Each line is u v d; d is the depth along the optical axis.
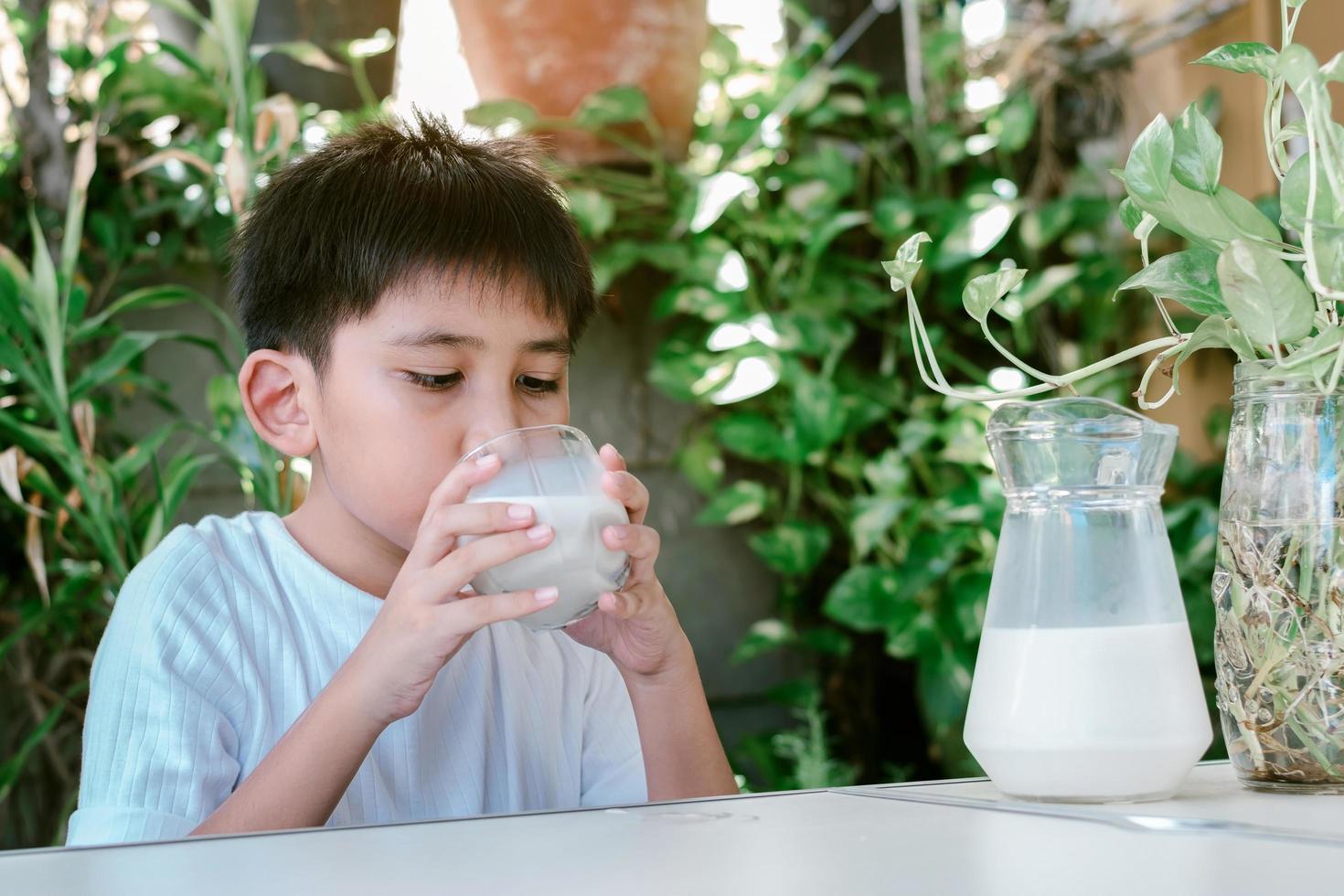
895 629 1.91
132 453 1.63
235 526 1.02
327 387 0.93
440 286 0.90
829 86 2.20
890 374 2.09
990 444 0.62
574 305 1.00
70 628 1.79
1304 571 0.60
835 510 2.08
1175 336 0.67
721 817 0.53
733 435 1.97
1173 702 0.57
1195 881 0.38
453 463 0.91
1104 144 2.12
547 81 1.81
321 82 1.92
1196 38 1.97
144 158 1.87
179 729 0.86
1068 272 2.04
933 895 0.36
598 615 0.94
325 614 0.98
